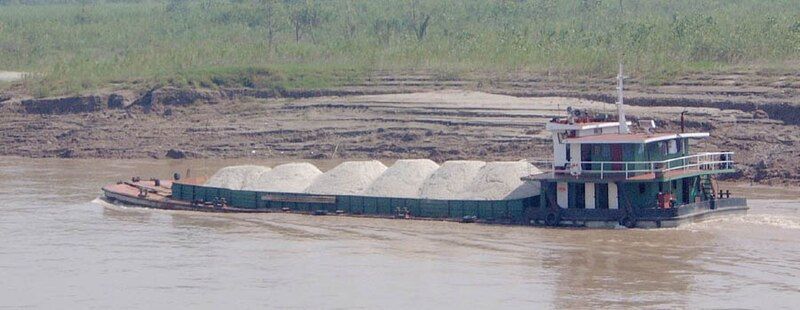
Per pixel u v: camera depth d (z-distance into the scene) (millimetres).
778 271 192125
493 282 190875
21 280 199750
